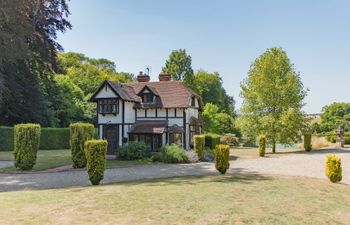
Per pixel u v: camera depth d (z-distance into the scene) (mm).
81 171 21797
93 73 73812
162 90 39781
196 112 41812
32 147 22391
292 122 37125
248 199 11203
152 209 9617
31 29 24547
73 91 57094
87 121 57000
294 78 38375
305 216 9516
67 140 45562
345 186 15242
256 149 45812
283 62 39094
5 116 41125
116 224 8281
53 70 34438
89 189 13203
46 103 45688
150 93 38469
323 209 10492
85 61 90750
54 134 44594
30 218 8828
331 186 14945
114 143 37312
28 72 34469
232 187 13289
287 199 11531
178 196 11352
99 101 38000
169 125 37781
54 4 30422
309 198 11984
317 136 60906
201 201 10641
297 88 38312
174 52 60062
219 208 9820
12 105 38938
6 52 22906
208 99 77312
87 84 69562
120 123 37156
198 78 76688
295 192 12922
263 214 9406
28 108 38875
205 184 13953
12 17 21969
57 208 9859
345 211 10430
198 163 27062
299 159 29156
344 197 12719
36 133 22594
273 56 39438
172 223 8375
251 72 40156
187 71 59469
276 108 38812
